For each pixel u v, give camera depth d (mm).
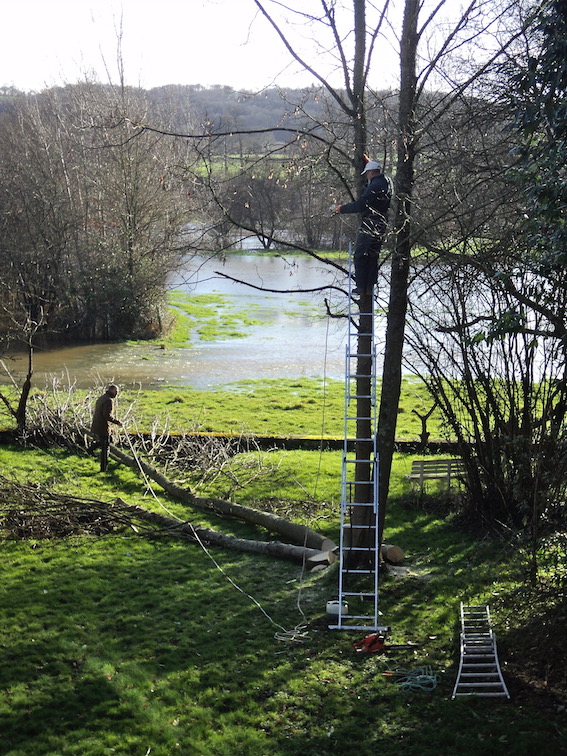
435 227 11141
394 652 10172
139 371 34469
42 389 30172
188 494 17156
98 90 40375
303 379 32969
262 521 15320
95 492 17500
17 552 13742
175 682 9375
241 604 11773
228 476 18781
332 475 18906
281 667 9789
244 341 42531
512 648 9867
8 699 8906
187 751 8055
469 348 14812
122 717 8633
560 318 9391
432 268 12484
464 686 9031
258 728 8508
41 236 40844
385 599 11859
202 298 58031
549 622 9484
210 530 14766
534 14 8453
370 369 12523
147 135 36406
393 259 11914
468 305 14984
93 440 20500
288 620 11219
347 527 12977
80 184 41625
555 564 10305
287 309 54219
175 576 12859
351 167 13773
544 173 8570
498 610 10961
